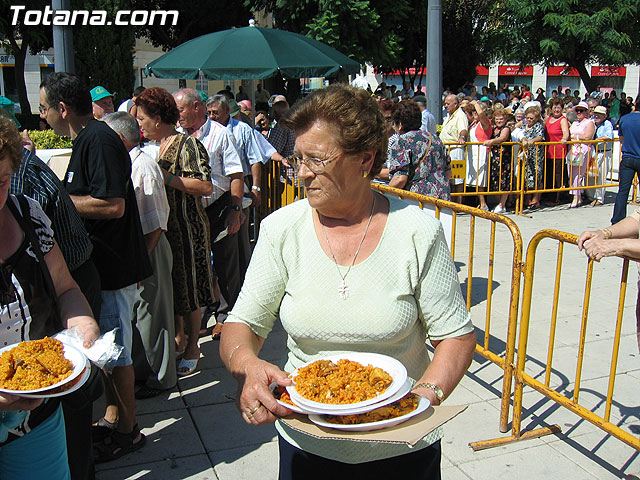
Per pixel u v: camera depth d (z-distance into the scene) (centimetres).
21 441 204
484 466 328
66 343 202
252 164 625
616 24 1992
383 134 180
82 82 342
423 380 176
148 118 419
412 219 186
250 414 165
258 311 192
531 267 338
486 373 437
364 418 157
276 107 1041
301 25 1611
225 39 763
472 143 954
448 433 360
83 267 290
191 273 439
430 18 943
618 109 2295
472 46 2391
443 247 187
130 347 336
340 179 175
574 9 1992
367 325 180
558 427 361
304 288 185
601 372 434
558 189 998
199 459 339
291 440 195
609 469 323
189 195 436
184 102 485
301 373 170
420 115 555
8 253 201
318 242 187
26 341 192
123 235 328
